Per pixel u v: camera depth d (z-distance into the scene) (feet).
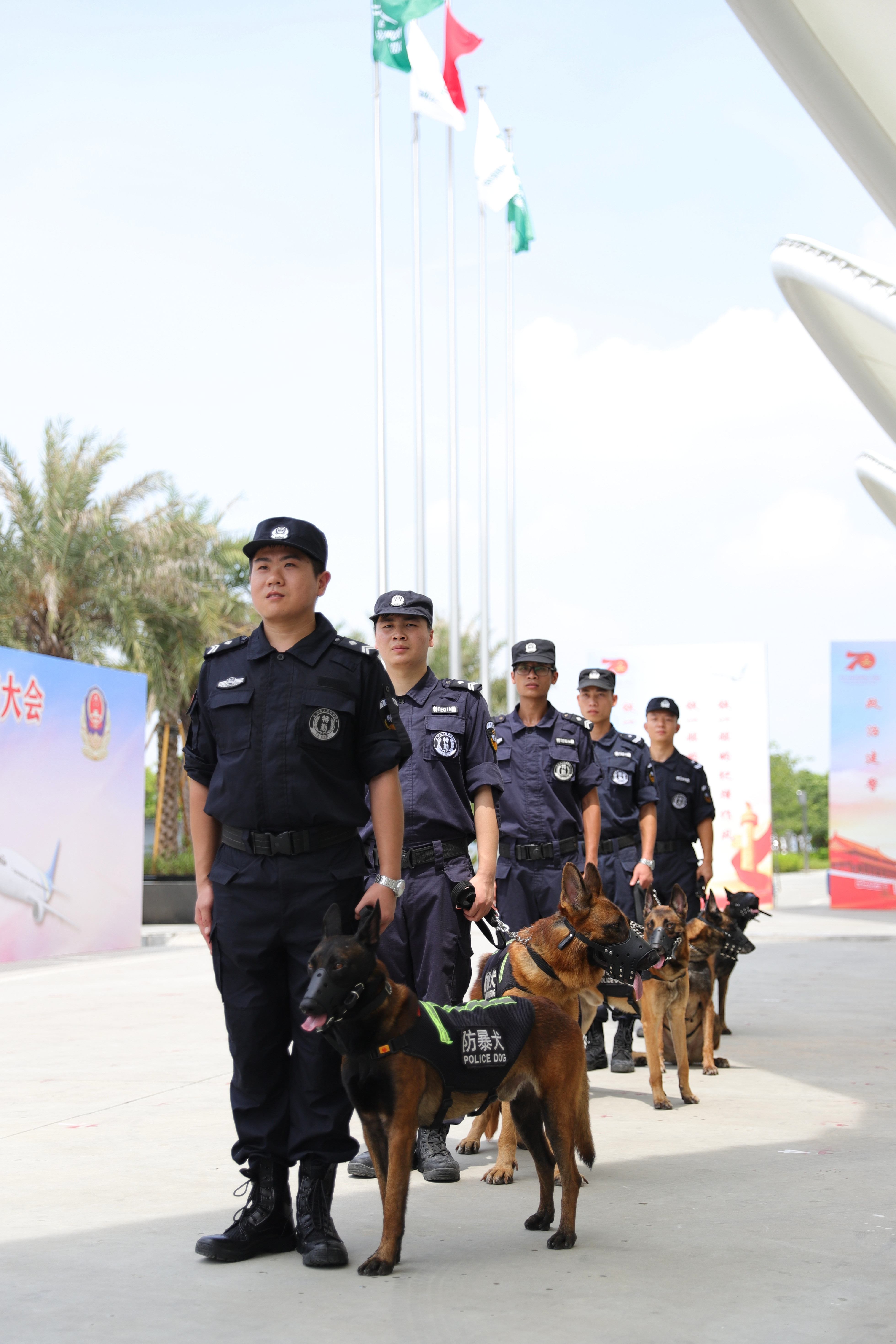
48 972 40.83
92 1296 10.81
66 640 69.05
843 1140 17.01
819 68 34.32
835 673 74.13
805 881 135.54
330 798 12.22
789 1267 11.50
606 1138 17.26
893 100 34.27
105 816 49.85
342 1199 14.26
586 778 20.39
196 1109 19.02
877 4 30.83
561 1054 12.35
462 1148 16.98
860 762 73.31
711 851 27.43
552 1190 12.88
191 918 65.46
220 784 12.37
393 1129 11.31
